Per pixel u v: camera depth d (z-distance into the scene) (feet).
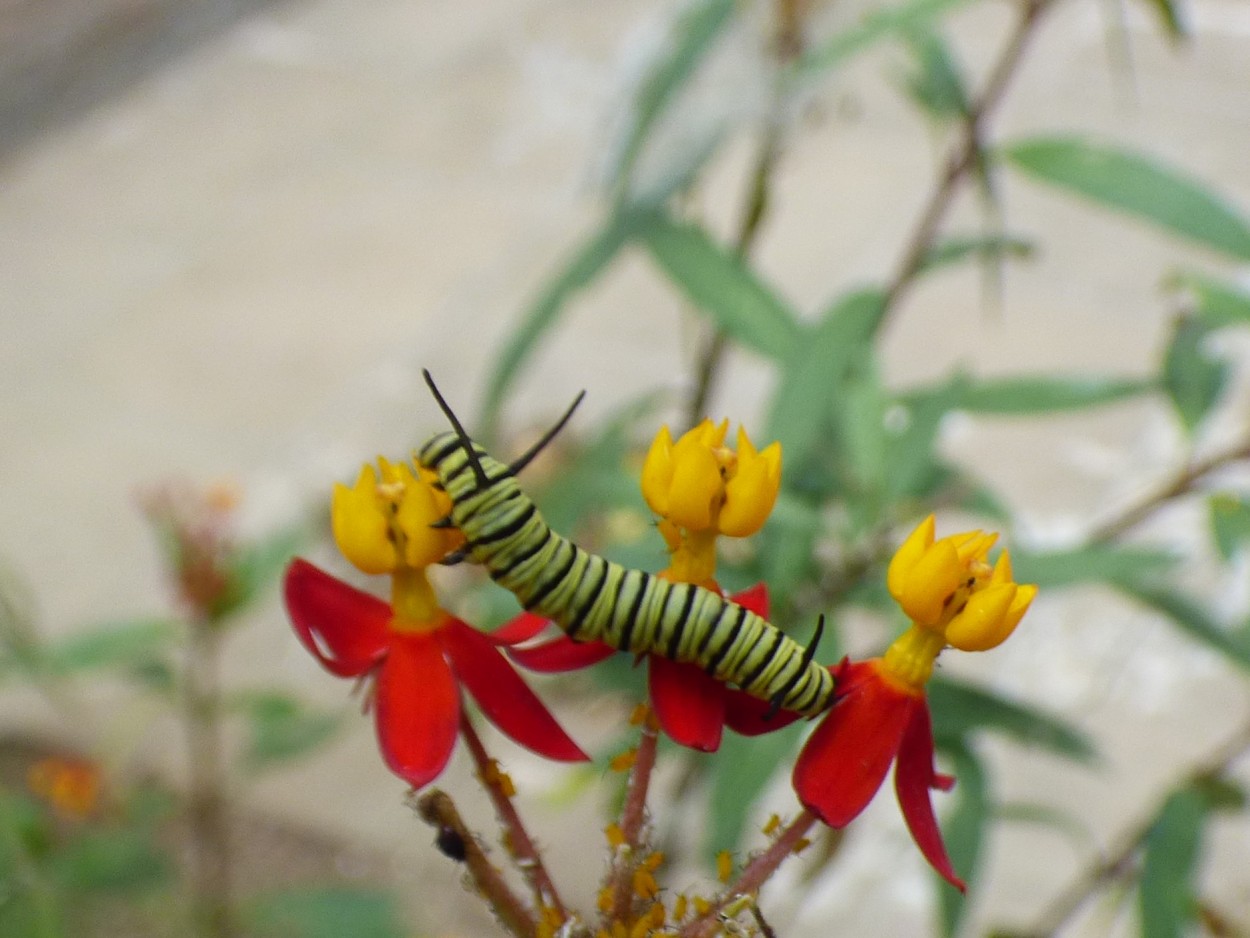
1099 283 2.00
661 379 1.86
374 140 2.42
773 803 1.17
